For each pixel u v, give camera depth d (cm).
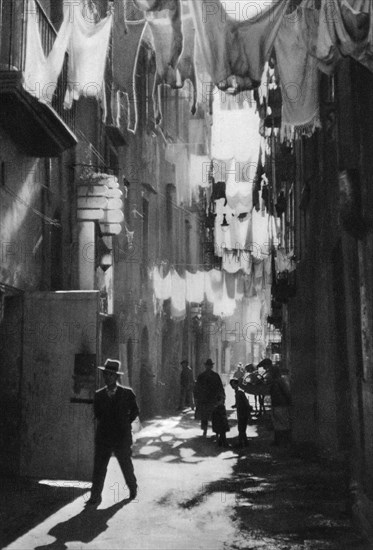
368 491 746
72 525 738
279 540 676
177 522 757
